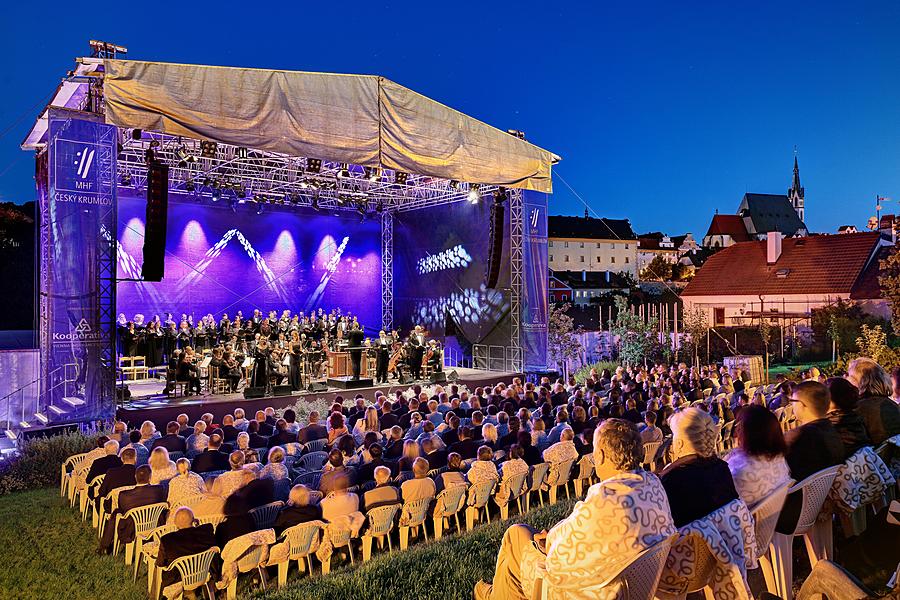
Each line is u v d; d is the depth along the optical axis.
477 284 22.62
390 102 15.77
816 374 12.20
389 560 5.26
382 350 18.17
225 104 13.53
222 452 8.25
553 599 2.88
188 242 22.89
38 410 13.57
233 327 20.50
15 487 10.04
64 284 12.24
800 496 3.97
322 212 25.66
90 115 12.47
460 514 8.12
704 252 85.31
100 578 6.25
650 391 12.28
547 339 20.91
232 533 5.63
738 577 3.00
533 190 19.41
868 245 32.16
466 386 18.61
